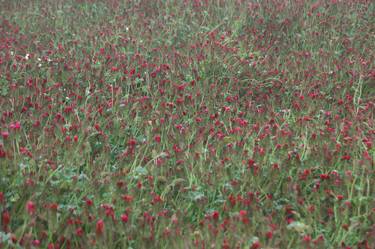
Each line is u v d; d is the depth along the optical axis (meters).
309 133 2.95
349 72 3.58
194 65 3.67
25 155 2.52
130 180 2.49
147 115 3.04
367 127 3.03
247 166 2.56
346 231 2.27
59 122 2.76
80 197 2.39
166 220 2.25
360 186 2.45
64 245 2.17
